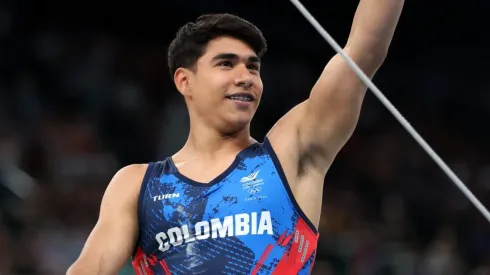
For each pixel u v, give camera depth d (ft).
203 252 20.54
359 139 81.46
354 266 62.39
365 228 69.15
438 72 91.97
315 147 21.36
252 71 21.76
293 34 87.20
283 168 20.98
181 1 85.10
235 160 21.18
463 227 73.20
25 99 69.77
